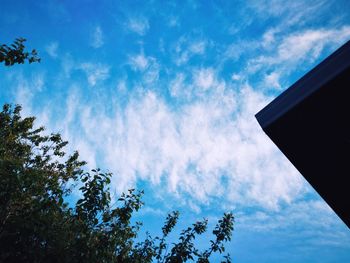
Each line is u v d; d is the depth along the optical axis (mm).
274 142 2746
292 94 2416
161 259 8828
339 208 3092
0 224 6281
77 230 6758
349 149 2502
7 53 5164
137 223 8594
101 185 7020
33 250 6188
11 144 10070
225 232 9141
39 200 7082
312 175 2902
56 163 11055
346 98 2193
